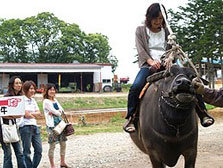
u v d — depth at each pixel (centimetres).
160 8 558
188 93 418
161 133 492
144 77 561
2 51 7394
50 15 7394
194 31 3438
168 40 541
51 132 900
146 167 909
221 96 511
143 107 536
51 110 898
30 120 783
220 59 3562
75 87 5466
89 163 982
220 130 1650
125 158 1036
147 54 570
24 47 7444
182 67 466
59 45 7200
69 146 1316
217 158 977
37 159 800
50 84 923
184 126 477
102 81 5741
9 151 737
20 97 708
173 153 500
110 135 1619
